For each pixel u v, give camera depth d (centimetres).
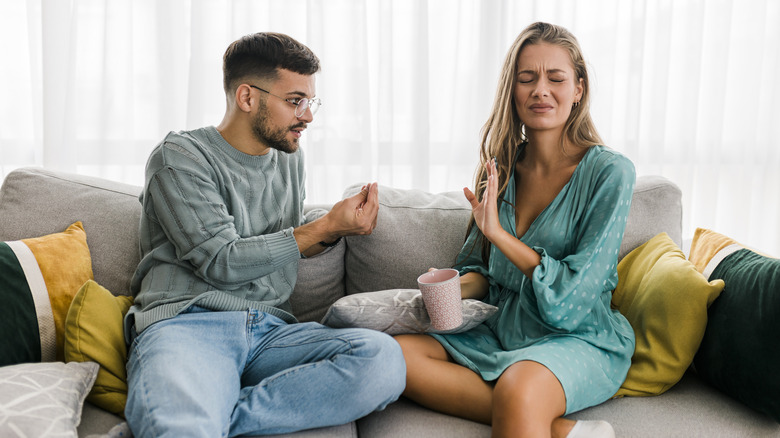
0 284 147
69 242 165
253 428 133
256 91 159
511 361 141
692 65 263
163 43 243
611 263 153
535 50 163
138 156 251
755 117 273
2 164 250
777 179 282
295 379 138
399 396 149
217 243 150
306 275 184
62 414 118
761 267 145
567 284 146
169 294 152
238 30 243
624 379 151
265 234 169
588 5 258
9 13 245
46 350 148
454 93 256
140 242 163
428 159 257
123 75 245
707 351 149
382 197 194
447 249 186
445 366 149
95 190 182
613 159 157
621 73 263
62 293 156
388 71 250
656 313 157
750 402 137
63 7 241
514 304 166
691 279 154
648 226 184
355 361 137
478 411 141
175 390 123
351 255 188
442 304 145
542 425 127
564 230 159
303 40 250
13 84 249
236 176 164
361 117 251
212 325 147
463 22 255
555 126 164
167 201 152
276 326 159
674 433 134
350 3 245
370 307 155
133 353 139
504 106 172
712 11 266
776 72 274
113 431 127
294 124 163
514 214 171
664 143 271
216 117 251
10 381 120
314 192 253
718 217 286
